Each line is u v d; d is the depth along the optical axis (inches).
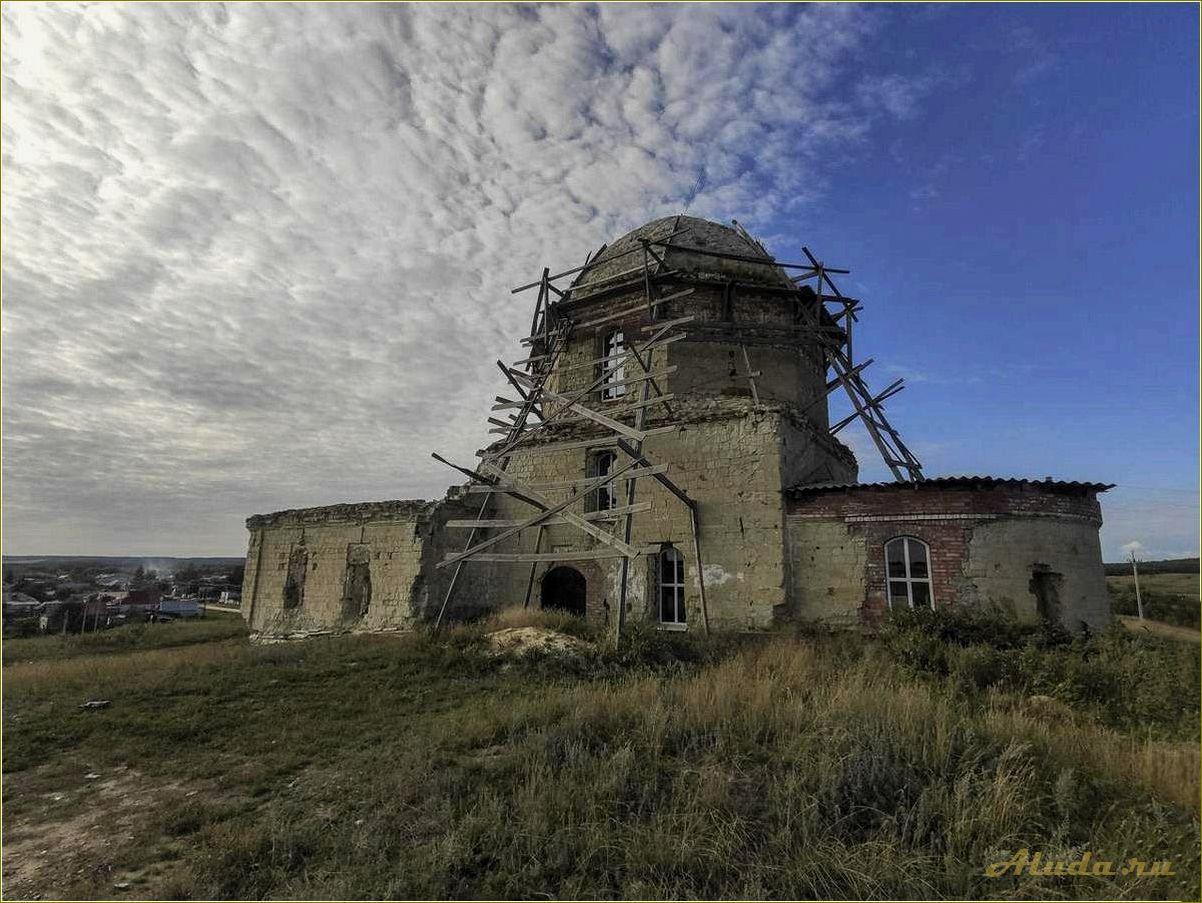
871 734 272.5
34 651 987.3
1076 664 384.8
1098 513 616.7
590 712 328.5
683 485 689.6
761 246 896.9
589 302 830.5
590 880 198.7
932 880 196.2
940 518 575.5
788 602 616.1
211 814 256.7
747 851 211.9
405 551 783.7
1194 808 235.1
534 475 799.7
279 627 925.8
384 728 360.5
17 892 205.2
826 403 884.0
